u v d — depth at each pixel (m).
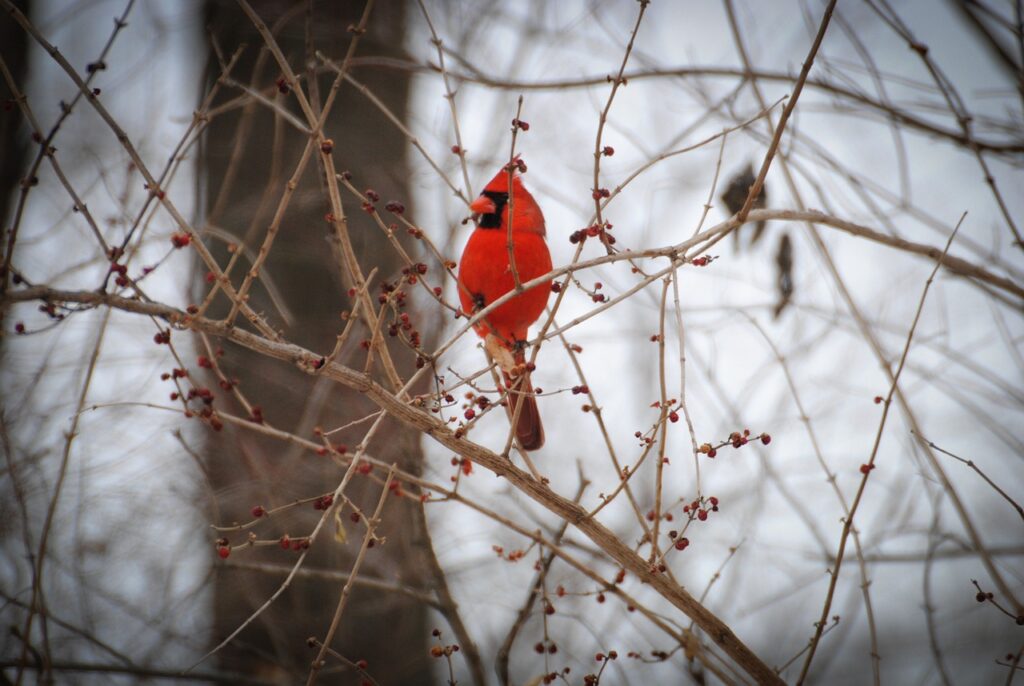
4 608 7.22
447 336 8.66
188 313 5.70
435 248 6.18
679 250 6.02
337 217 5.73
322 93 9.34
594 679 6.22
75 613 7.43
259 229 8.77
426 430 6.09
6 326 7.89
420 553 7.96
